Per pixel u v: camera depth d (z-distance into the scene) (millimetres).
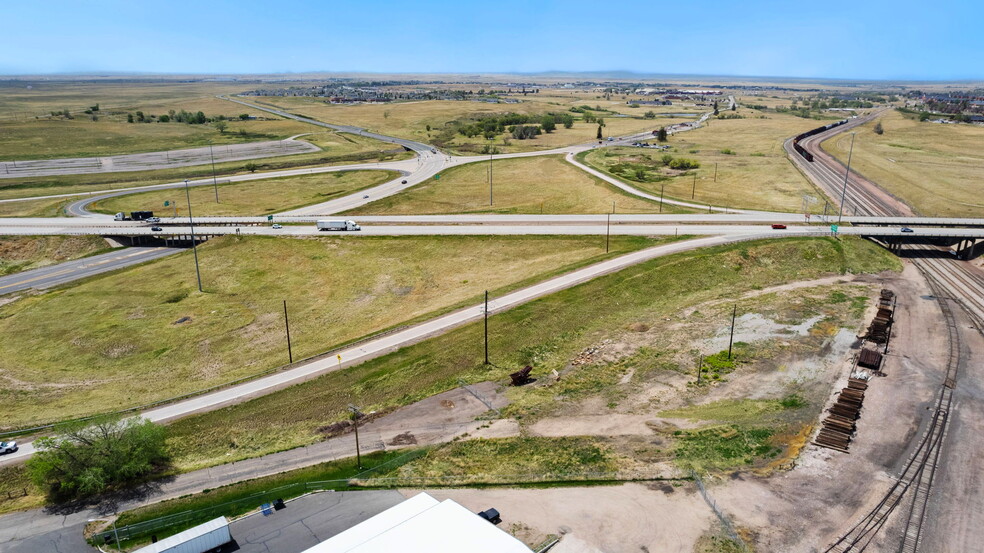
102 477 53344
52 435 62938
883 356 76000
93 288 109562
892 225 131750
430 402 68250
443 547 41688
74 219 148250
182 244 133625
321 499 52219
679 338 82750
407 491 52938
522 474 54344
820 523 47500
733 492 51156
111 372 80562
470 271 112625
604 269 105375
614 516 48562
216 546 45656
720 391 68625
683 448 57562
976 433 59531
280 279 112750
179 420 65125
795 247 116750
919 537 46062
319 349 83688
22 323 95562
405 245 125312
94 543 48000
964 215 146625
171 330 92688
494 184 184375
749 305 93812
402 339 82375
